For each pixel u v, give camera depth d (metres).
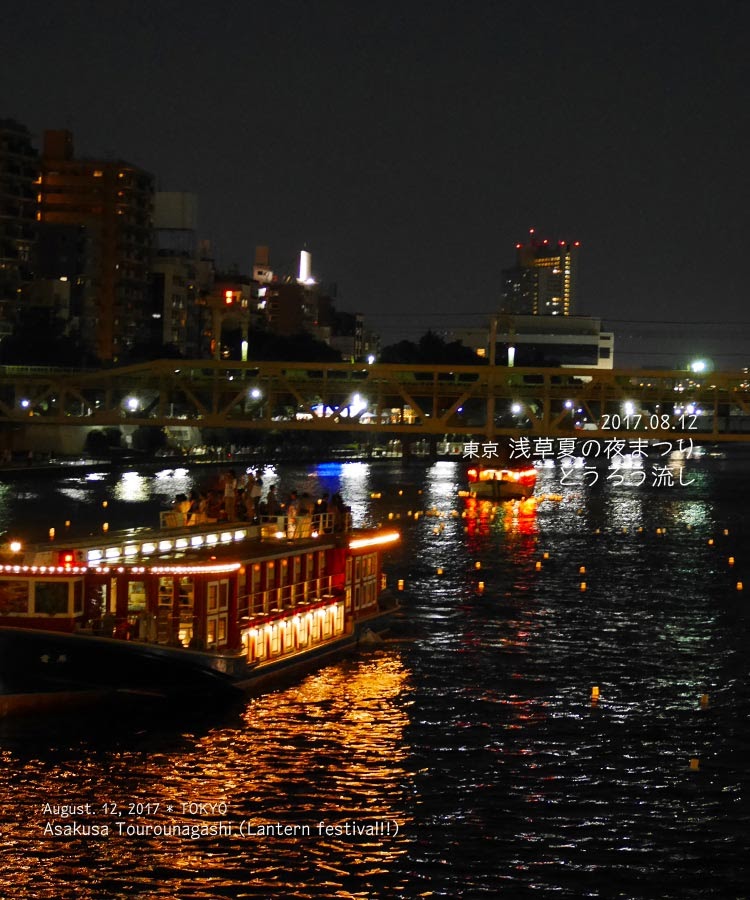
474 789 39.22
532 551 98.81
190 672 44.44
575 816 37.38
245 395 169.12
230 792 38.50
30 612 42.62
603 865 34.34
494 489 151.00
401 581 76.44
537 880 33.47
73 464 168.50
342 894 32.62
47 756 40.69
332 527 56.19
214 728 43.84
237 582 46.31
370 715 46.03
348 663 53.50
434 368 167.12
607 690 51.00
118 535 48.09
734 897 32.75
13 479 154.00
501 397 169.38
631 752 42.94
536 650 58.22
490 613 68.12
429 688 50.16
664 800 38.66
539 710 47.69
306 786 39.16
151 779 39.28
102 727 43.47
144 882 33.06
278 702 47.00
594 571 87.69
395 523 120.75
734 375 167.75
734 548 104.62
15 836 35.28
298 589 52.03
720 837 36.09
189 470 182.12
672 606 72.31
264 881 33.25
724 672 54.62
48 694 44.06
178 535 48.34
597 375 168.12
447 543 103.19
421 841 35.59
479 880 33.44
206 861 34.19
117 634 43.97
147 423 167.88
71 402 197.12
